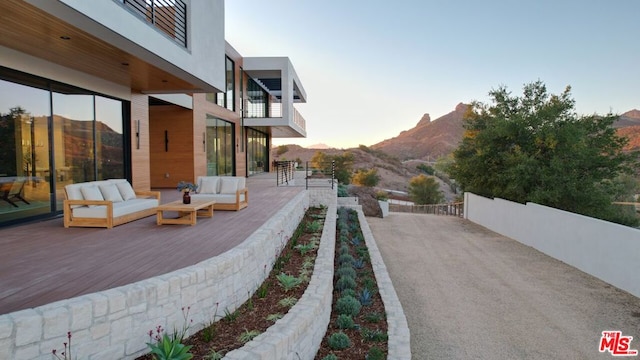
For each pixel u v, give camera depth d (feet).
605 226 25.63
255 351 10.27
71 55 21.35
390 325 16.10
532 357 15.53
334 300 18.84
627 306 21.03
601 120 44.50
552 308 20.77
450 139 464.24
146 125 35.04
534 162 43.50
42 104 23.06
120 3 17.60
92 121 27.89
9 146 20.84
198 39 27.22
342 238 31.30
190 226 21.53
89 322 9.29
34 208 22.62
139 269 13.25
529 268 29.22
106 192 23.38
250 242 16.94
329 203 44.57
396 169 276.41
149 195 27.09
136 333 10.39
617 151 43.86
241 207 28.86
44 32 17.29
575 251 29.40
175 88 31.91
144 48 19.83
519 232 40.37
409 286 24.75
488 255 33.86
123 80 28.40
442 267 29.58
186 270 12.42
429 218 62.75
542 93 49.60
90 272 12.89
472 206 57.77
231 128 59.62
